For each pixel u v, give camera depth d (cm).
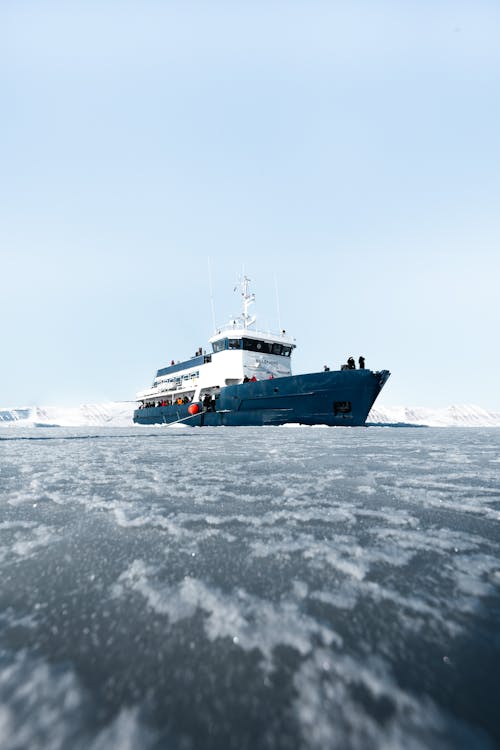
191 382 2525
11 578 101
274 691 58
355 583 98
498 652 68
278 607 85
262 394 1983
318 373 1841
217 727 50
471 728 50
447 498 205
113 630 76
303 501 199
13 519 164
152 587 96
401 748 46
